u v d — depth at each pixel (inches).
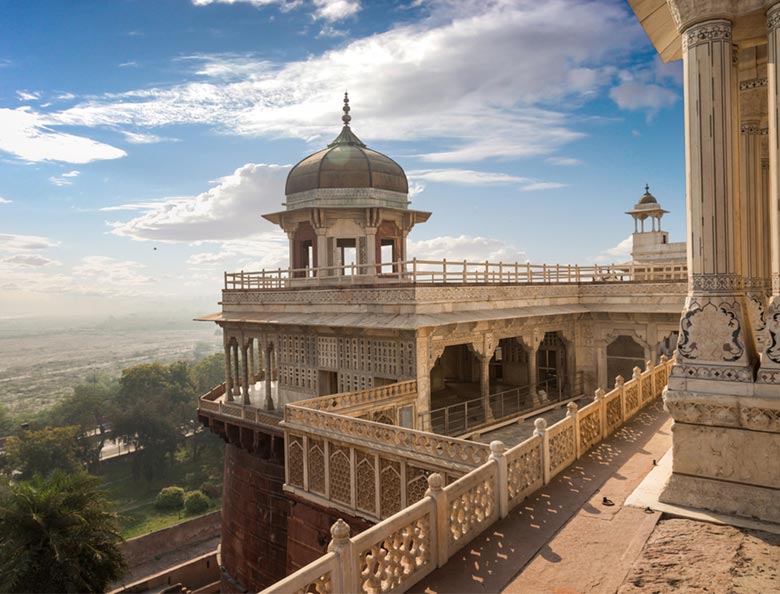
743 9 266.2
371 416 575.2
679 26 285.4
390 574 208.4
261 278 890.7
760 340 379.9
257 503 838.5
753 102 385.1
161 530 1498.5
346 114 1024.2
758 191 391.2
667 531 242.5
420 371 614.5
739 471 254.5
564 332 884.6
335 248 940.0
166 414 2447.1
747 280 394.3
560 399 853.8
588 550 232.8
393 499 454.9
